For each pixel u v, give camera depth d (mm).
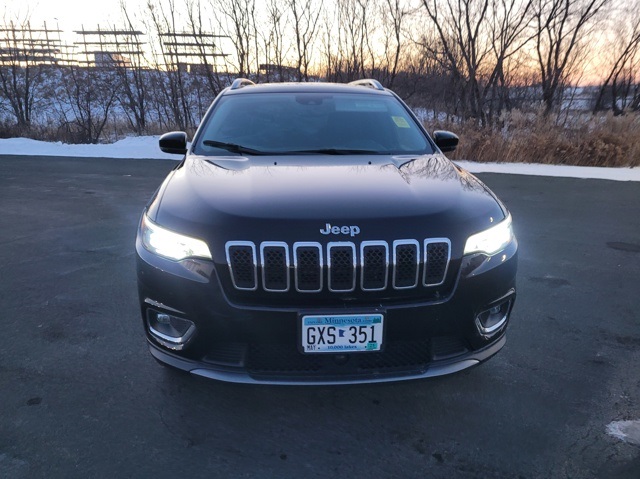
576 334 3295
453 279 2174
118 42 18219
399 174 2691
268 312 2059
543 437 2279
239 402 2523
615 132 11508
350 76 17062
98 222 6098
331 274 2059
